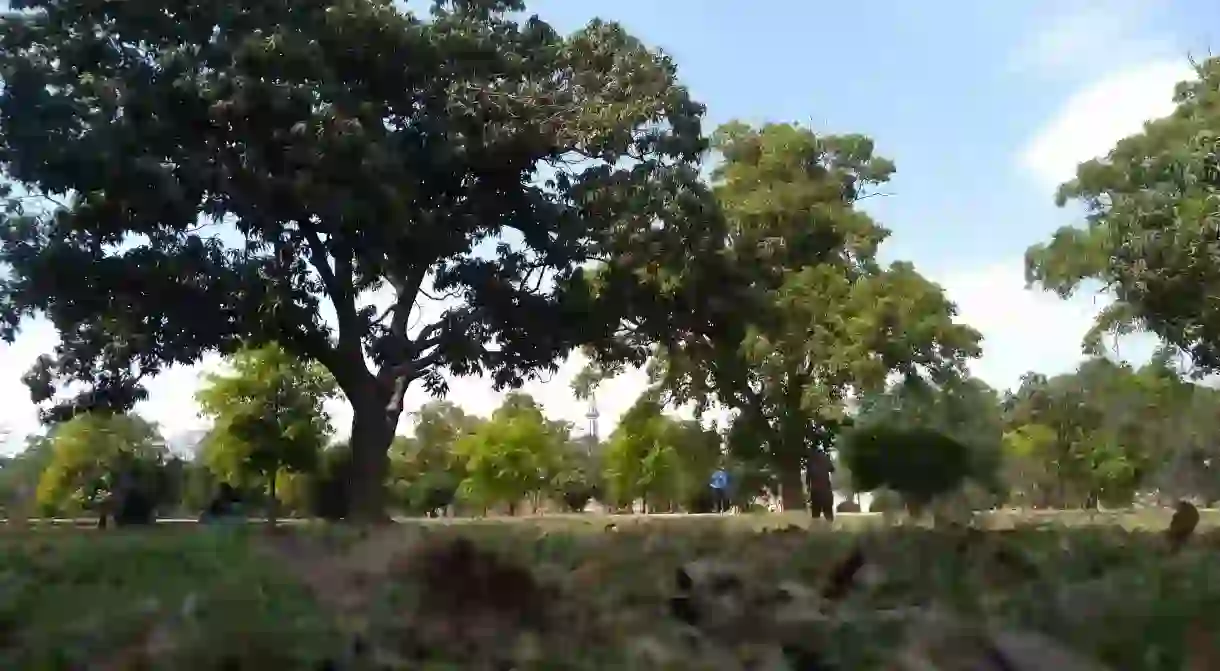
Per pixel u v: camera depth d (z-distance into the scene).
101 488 26.59
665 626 2.26
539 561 3.07
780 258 27.69
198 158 15.99
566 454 56.47
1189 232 17.98
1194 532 4.78
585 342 20.67
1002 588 2.88
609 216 19.22
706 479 40.84
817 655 2.07
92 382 20.39
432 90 17.91
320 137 15.72
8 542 4.10
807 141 29.55
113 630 2.16
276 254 18.03
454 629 2.15
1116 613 2.38
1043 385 36.09
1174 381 27.03
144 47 17.06
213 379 30.95
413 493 46.41
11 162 15.78
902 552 3.62
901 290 26.47
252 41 15.86
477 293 19.34
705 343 27.39
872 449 14.06
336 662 1.98
